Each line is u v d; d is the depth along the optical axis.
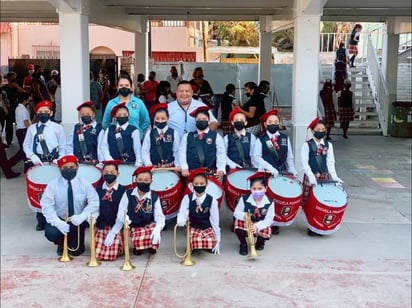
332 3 10.80
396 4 10.85
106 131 5.70
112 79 18.58
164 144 5.60
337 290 4.38
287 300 4.18
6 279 4.57
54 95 12.72
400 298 4.25
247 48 27.33
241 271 4.75
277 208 5.51
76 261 4.98
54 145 6.06
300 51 7.93
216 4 10.50
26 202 7.23
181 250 5.28
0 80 12.58
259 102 8.62
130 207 4.92
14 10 12.24
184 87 5.77
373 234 5.86
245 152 5.79
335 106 15.40
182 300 4.17
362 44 20.44
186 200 4.96
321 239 5.66
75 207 4.93
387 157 10.99
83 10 7.98
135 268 4.80
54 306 4.07
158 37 23.59
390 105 14.59
